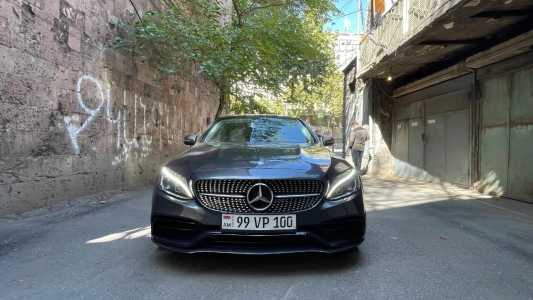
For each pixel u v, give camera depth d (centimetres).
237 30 1124
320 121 3962
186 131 1484
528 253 481
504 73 954
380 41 1205
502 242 529
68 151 736
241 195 382
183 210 388
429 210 766
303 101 1794
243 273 396
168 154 1277
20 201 625
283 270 405
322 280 380
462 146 1145
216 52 1052
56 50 696
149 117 1111
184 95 1449
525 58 880
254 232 378
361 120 1783
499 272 410
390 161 1664
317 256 449
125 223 600
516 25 873
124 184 959
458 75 1136
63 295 344
